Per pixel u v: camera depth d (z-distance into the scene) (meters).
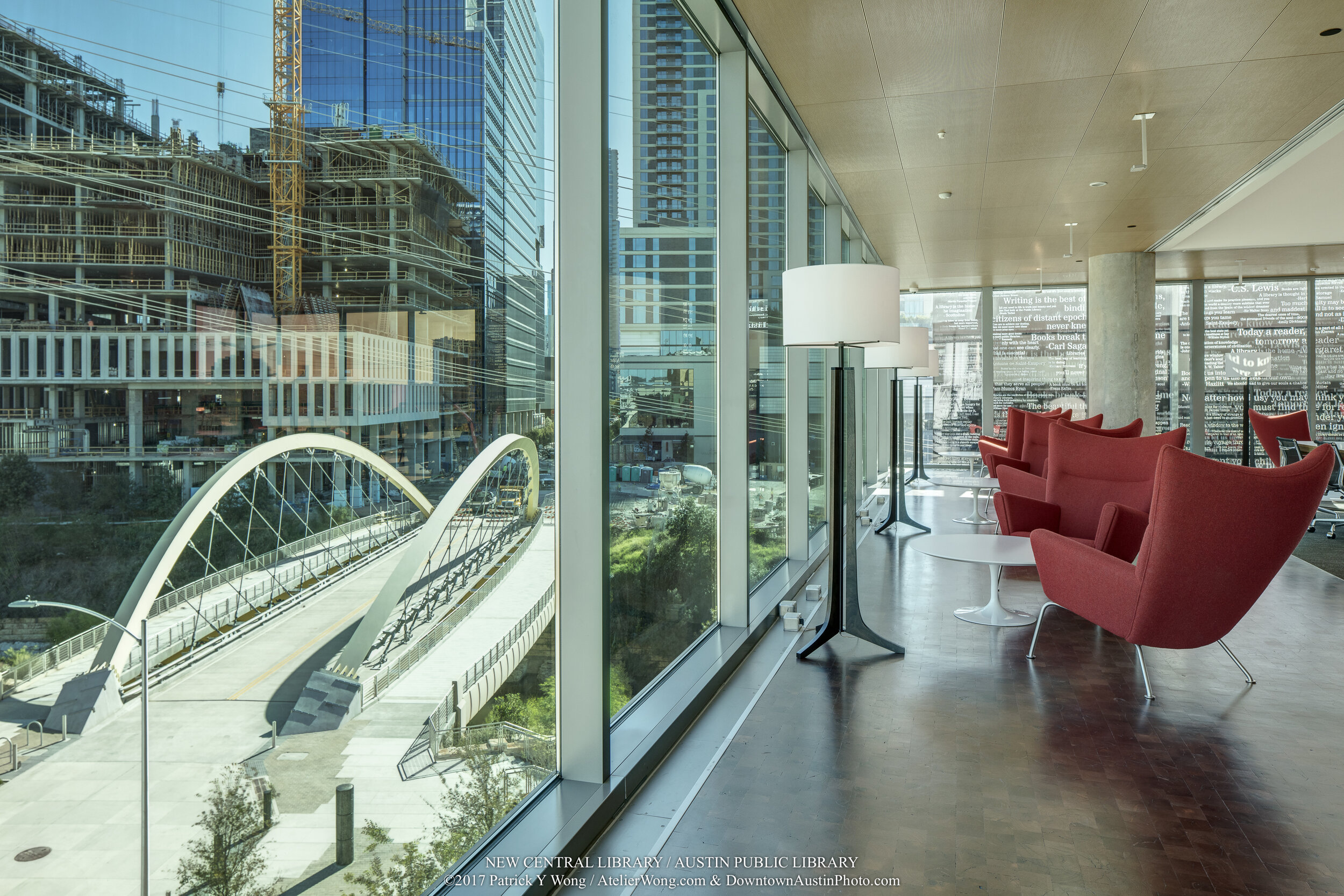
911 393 13.74
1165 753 2.86
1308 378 12.62
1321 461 3.04
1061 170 6.73
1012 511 5.17
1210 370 12.89
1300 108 5.30
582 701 2.48
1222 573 3.13
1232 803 2.49
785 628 4.54
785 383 5.97
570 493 2.48
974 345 13.59
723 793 2.60
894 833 2.34
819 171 6.73
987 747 2.93
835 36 4.23
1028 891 2.04
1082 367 13.26
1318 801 2.51
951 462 13.70
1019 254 10.74
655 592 3.40
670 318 3.67
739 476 4.31
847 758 2.85
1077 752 2.88
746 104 4.26
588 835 2.26
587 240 2.47
